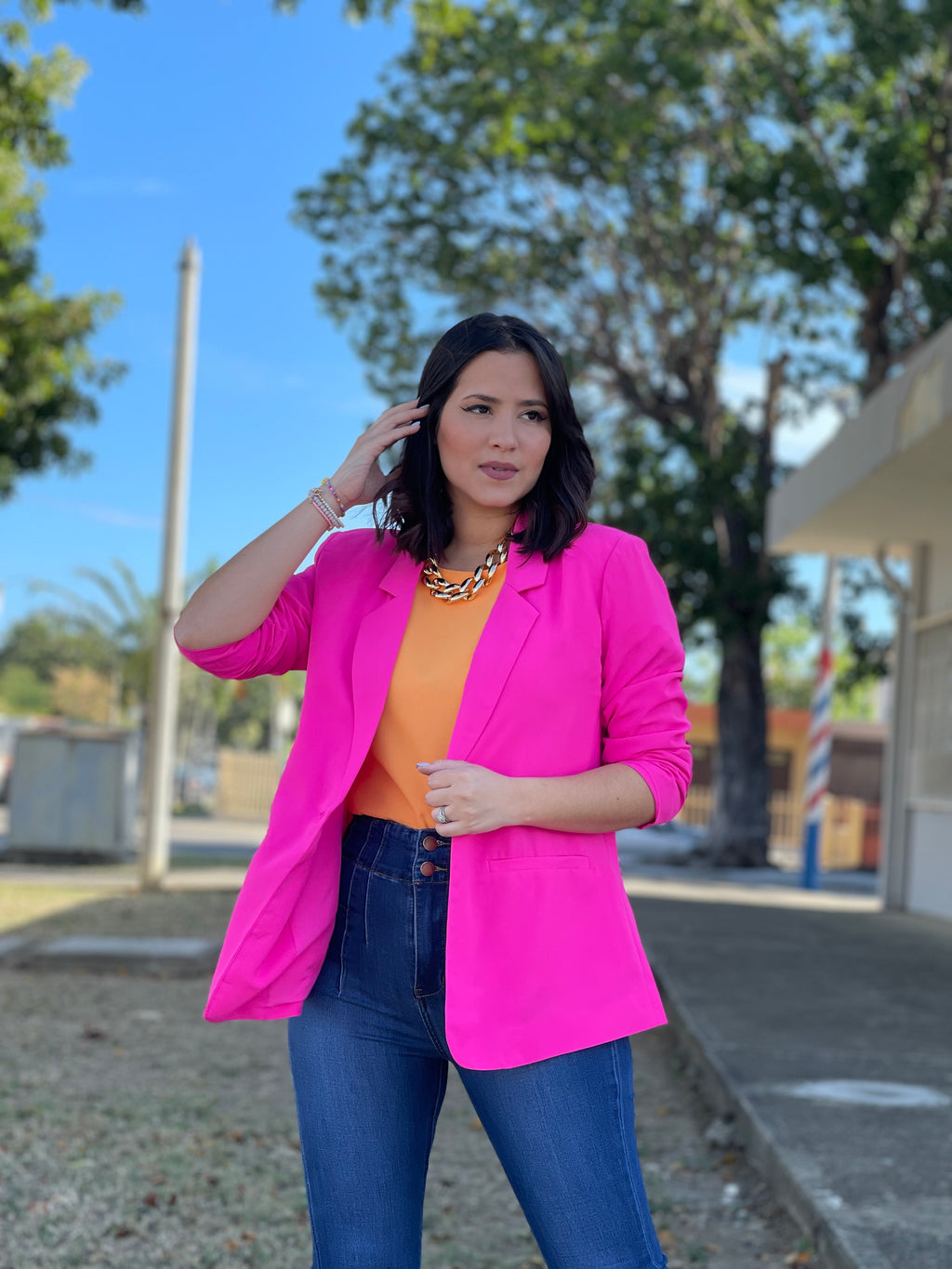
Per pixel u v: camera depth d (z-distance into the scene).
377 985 1.92
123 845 15.88
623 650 1.95
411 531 2.02
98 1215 3.68
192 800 38.53
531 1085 1.81
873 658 19.45
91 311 15.05
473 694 1.89
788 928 10.24
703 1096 5.24
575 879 1.88
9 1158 4.11
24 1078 5.15
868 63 14.20
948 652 11.77
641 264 19.81
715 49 15.65
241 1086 5.22
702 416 19.98
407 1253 1.91
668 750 1.94
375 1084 1.92
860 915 11.94
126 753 15.90
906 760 12.94
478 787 1.80
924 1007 6.55
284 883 1.92
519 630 1.90
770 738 34.94
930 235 14.67
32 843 15.40
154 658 12.77
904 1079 4.84
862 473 9.87
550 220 19.47
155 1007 6.90
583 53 16.92
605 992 1.85
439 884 1.91
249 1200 3.83
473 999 1.82
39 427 15.35
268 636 2.05
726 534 19.45
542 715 1.89
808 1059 5.15
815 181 14.04
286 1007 1.93
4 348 13.62
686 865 20.06
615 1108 1.84
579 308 20.05
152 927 9.55
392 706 1.95
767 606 19.38
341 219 19.45
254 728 70.31
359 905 1.94
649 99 16.28
